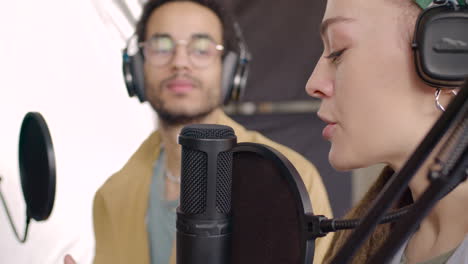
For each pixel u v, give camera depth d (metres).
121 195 1.29
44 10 1.89
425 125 0.54
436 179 0.33
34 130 1.14
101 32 2.02
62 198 1.91
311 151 2.79
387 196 0.37
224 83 1.30
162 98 1.25
